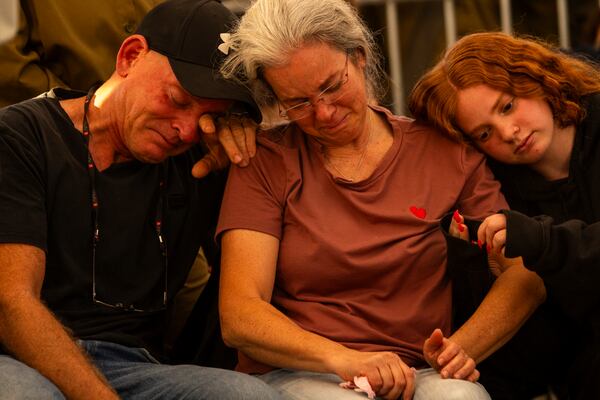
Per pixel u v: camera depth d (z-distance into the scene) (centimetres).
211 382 332
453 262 353
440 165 375
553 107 375
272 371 360
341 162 373
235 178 373
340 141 368
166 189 377
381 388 325
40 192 350
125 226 367
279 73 351
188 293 426
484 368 390
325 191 370
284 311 368
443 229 353
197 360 387
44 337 326
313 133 366
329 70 351
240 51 358
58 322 332
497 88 370
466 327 351
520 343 383
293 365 342
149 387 344
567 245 340
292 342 339
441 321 362
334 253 359
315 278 362
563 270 340
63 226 358
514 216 340
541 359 385
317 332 357
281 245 368
